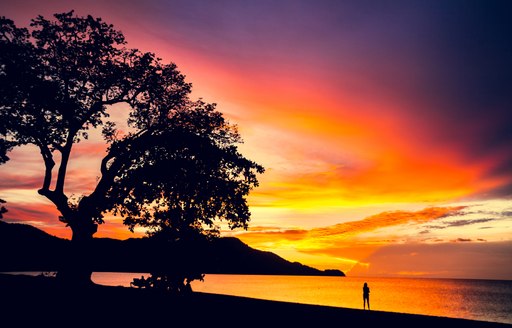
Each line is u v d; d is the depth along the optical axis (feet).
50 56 74.18
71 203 75.56
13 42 71.97
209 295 79.82
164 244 46.96
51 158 75.82
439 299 391.86
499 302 366.63
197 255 47.32
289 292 367.66
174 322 45.11
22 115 73.41
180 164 71.87
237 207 77.71
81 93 75.66
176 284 46.68
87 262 69.36
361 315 62.03
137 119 82.33
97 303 52.44
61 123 75.05
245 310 58.54
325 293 382.83
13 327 39.06
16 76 68.85
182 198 68.59
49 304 50.62
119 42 77.82
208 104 86.53
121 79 76.95
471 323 58.44
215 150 78.84
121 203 69.82
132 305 50.75
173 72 83.61
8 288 60.08
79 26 74.18
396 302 312.71
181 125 82.99
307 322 52.42
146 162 75.61
